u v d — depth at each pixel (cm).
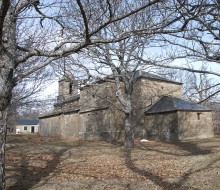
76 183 914
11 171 1064
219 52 552
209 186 847
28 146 2131
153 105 2981
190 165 1167
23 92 1234
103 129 2958
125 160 1385
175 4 482
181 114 2648
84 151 1806
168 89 3153
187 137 2653
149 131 2886
